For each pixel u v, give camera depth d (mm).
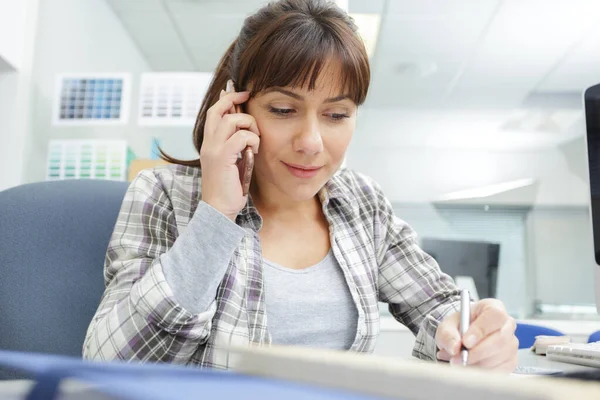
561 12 3184
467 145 3576
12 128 2768
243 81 872
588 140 1005
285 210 997
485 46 3432
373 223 1087
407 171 3535
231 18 3246
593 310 3395
